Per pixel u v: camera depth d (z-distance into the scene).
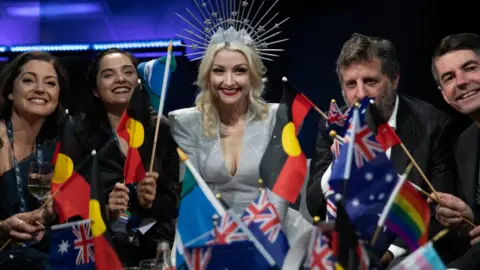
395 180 1.88
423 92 4.58
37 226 2.41
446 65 2.56
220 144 2.69
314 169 2.91
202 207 1.91
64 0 5.66
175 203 2.90
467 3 4.44
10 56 5.43
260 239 1.84
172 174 2.94
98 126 3.05
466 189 2.54
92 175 2.09
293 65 4.83
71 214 2.14
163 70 2.86
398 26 4.62
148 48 5.14
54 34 5.71
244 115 2.74
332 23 4.75
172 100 4.95
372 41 2.68
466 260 2.35
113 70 3.03
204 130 2.71
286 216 2.64
